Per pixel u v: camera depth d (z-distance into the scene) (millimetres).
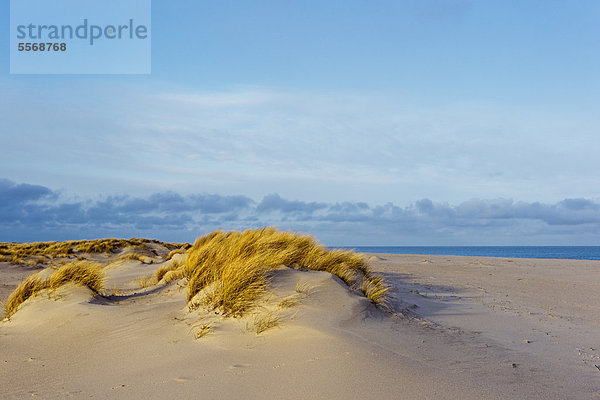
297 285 6883
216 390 3805
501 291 11797
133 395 3869
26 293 8086
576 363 5293
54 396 4031
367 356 4410
